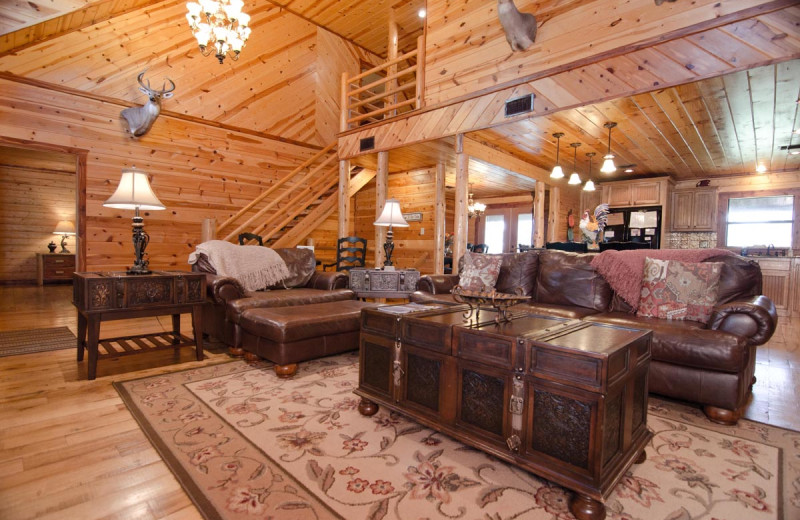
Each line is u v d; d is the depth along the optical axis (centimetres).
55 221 838
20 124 441
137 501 137
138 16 507
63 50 462
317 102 697
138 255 296
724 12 279
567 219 764
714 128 440
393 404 196
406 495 143
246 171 618
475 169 601
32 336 366
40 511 130
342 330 290
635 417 162
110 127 498
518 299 183
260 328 273
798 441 192
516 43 377
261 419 203
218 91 584
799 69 285
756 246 673
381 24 686
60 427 190
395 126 508
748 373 228
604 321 261
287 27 648
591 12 343
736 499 145
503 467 163
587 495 131
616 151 549
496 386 159
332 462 164
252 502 137
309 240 673
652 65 312
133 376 265
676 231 754
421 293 377
